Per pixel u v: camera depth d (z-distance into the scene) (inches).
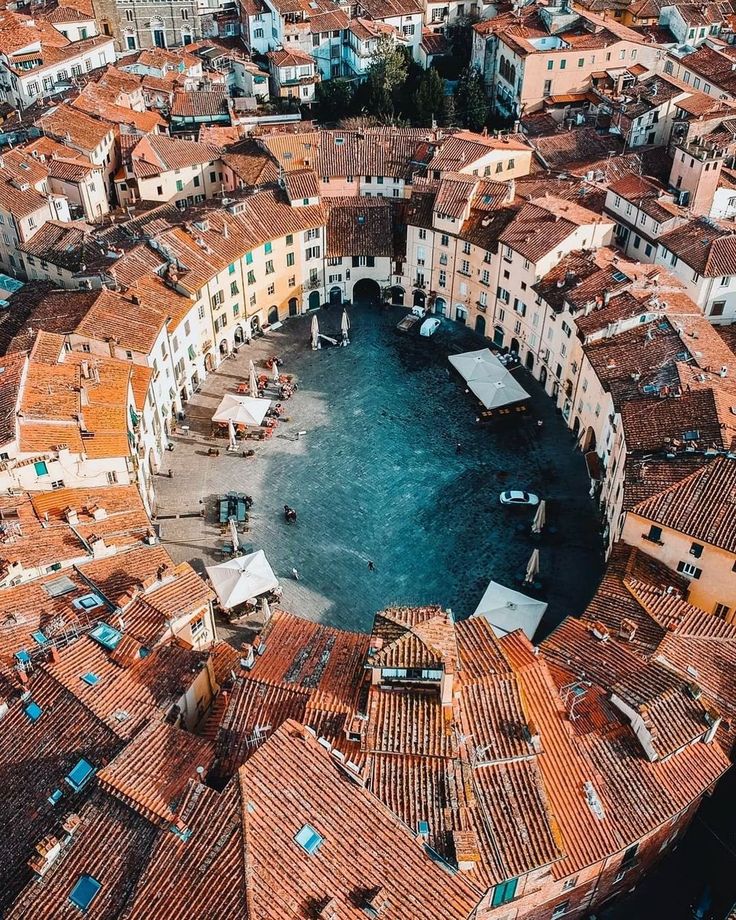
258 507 3993.6
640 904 2632.9
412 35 7332.7
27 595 2920.8
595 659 2758.4
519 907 2305.6
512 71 6540.4
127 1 7288.4
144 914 2048.5
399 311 5265.8
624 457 3479.3
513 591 3435.0
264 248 4820.4
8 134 5782.5
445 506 3988.7
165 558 3161.9
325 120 6781.5
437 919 2032.5
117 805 2269.9
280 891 2023.9
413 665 2359.7
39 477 3307.1
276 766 2206.0
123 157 5659.5
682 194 5201.8
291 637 2721.5
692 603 3250.5
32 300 4483.3
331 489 4079.7
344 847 2108.8
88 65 7007.9
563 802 2343.8
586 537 3826.3
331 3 7308.1
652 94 5851.4
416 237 4995.1
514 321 4744.1
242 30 7406.5
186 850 2121.1
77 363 3722.9
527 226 4589.1
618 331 3983.8
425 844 2134.6
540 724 2481.5
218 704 2728.8
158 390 4158.5
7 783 2444.6
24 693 2581.2
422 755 2273.6
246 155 5536.4
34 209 4918.8
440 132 5684.1
